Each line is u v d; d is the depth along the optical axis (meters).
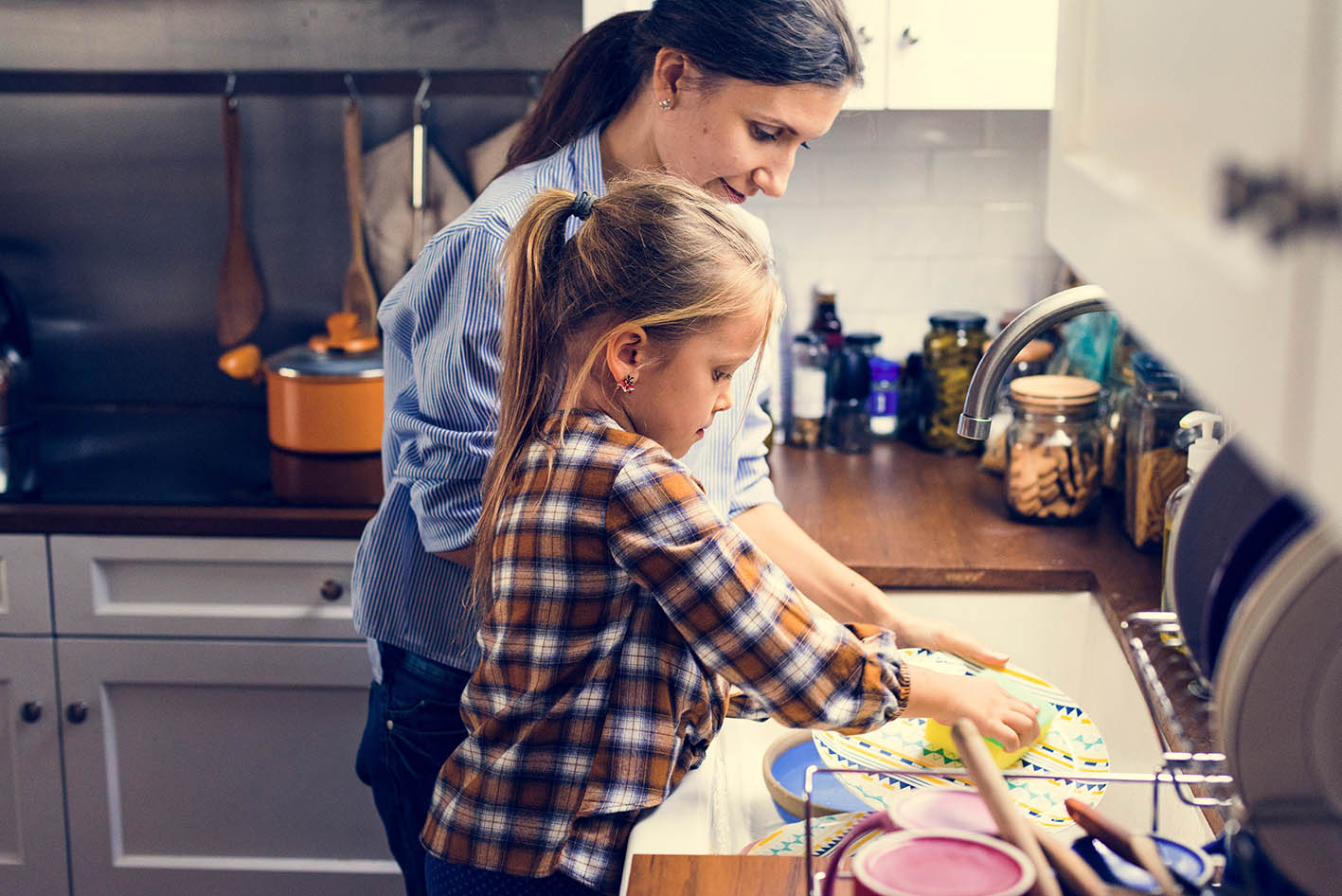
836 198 2.42
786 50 1.26
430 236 2.66
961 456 2.33
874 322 2.48
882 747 1.17
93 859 2.23
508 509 1.07
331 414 2.34
